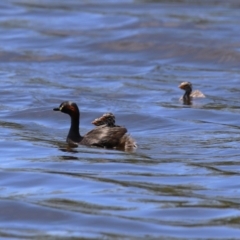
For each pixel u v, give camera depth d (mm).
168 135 21016
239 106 25203
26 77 29625
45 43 35406
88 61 32688
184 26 37844
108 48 34469
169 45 34406
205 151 19234
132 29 37500
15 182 16625
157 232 13727
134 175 17109
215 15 41125
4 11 41625
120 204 15164
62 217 14516
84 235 13594
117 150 19297
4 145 19688
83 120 23094
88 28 38125
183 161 18281
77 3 44281
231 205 15133
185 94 26422
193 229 13867
